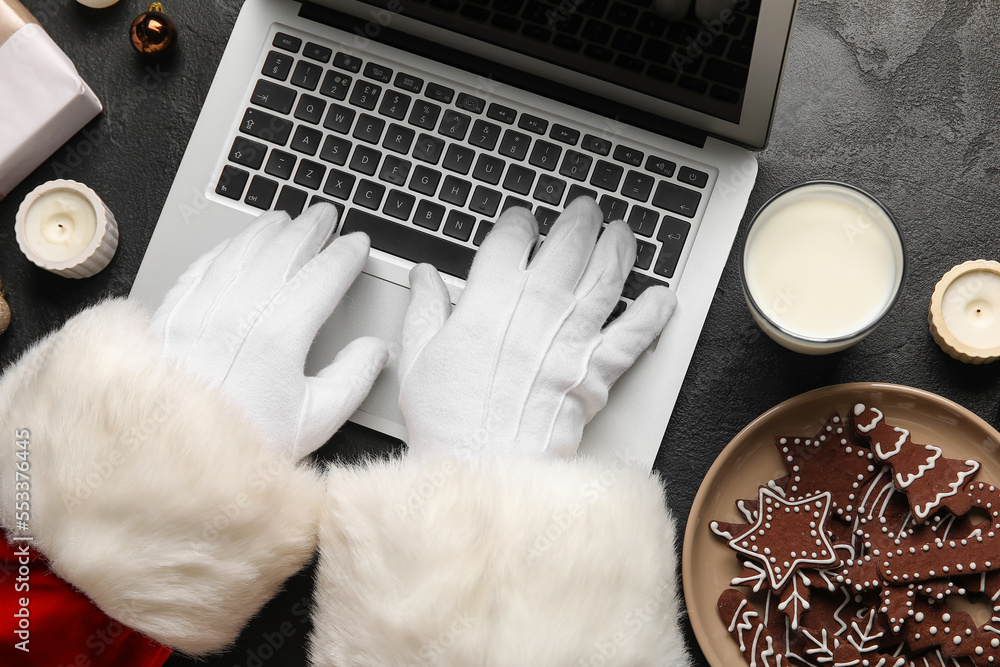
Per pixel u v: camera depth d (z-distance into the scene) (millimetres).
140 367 496
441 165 646
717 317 673
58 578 501
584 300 613
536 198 641
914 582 588
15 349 710
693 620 599
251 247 631
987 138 666
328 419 608
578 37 584
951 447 611
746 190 626
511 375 586
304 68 660
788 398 663
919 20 674
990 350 613
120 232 715
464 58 649
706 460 665
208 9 722
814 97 683
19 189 723
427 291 624
